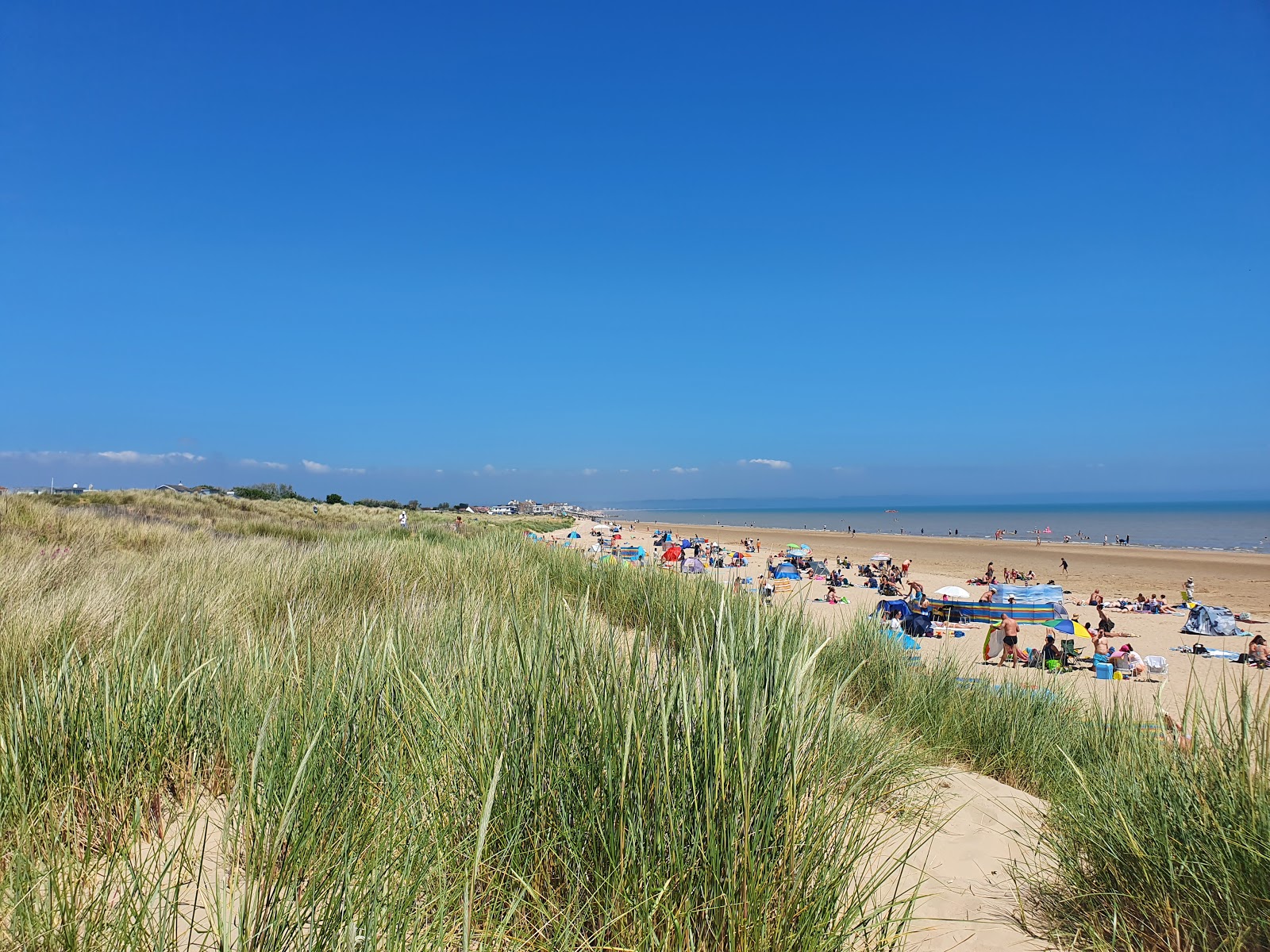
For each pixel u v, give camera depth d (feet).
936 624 57.21
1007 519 483.51
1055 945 8.00
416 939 5.59
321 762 7.43
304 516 104.12
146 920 5.88
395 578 25.50
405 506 246.47
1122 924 8.36
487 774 7.45
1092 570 120.88
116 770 7.72
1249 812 8.11
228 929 5.21
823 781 8.06
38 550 28.84
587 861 7.15
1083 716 19.04
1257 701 9.37
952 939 8.00
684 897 6.43
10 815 6.86
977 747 16.74
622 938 6.46
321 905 6.06
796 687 7.30
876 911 7.05
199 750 8.80
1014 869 9.87
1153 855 8.51
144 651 11.84
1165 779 9.48
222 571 25.71
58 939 5.30
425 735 8.58
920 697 18.21
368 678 9.69
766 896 6.48
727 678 7.64
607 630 9.35
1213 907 7.82
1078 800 10.44
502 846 7.21
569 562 32.07
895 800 11.82
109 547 37.47
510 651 9.50
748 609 9.93
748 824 6.51
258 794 7.09
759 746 6.95
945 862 10.14
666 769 6.91
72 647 10.48
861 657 20.52
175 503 82.53
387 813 7.07
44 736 8.11
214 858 7.01
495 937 6.13
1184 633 57.72
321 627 15.47
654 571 26.66
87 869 6.40
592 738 7.76
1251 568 127.44
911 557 150.41
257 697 9.46
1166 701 29.19
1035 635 53.52
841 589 81.61
